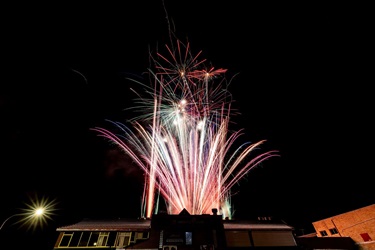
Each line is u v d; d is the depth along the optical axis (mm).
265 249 22125
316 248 24203
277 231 23375
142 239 21578
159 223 21047
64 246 20906
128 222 24094
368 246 24328
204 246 20125
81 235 21594
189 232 20766
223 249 20344
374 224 24641
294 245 22953
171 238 20406
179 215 21516
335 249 24703
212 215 21797
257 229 22938
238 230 22656
